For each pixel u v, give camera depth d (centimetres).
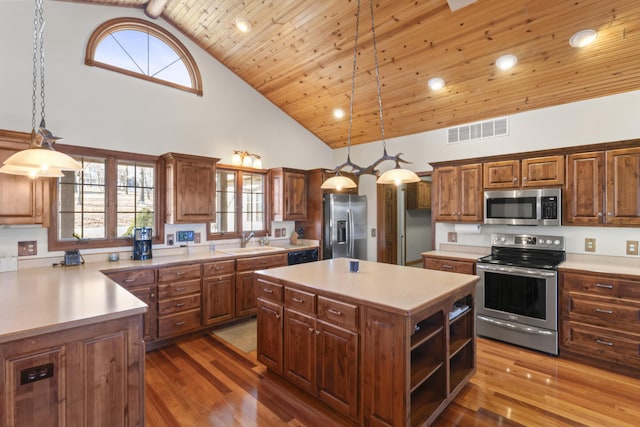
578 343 284
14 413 141
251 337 350
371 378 191
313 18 326
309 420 208
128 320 171
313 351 225
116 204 347
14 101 285
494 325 332
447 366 211
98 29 334
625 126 310
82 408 157
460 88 361
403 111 428
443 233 429
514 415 210
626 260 306
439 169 407
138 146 358
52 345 150
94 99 329
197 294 348
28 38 293
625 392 236
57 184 310
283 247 459
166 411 218
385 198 531
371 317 190
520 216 340
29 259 293
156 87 374
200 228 410
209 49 418
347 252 500
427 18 292
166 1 349
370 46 340
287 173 471
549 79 317
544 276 299
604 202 293
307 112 496
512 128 379
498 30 284
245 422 206
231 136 443
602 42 267
